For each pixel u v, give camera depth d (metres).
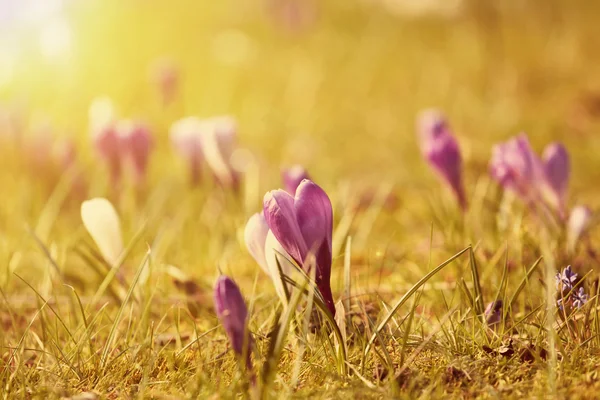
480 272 0.84
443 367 0.73
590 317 0.75
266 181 1.29
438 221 0.89
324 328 0.73
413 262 0.91
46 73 1.99
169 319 0.84
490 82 2.02
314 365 0.73
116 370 0.75
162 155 1.55
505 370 0.73
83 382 0.74
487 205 0.94
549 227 0.86
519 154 0.85
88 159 1.49
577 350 0.72
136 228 1.00
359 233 1.03
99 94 2.07
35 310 0.86
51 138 1.20
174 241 1.00
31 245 1.00
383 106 1.98
